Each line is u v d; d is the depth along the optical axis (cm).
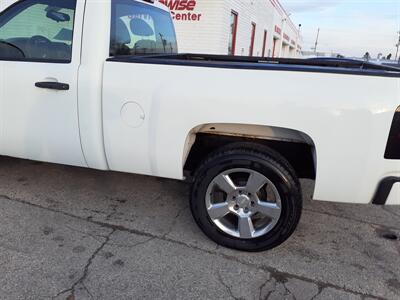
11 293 240
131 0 338
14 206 351
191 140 296
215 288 256
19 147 338
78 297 240
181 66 274
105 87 291
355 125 248
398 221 369
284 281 266
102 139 303
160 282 259
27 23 319
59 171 437
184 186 419
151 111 281
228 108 264
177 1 1109
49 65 308
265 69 261
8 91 324
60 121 312
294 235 330
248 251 294
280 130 285
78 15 296
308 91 252
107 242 302
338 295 255
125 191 398
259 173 274
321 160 258
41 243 295
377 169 254
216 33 1108
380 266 290
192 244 305
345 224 357
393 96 244
